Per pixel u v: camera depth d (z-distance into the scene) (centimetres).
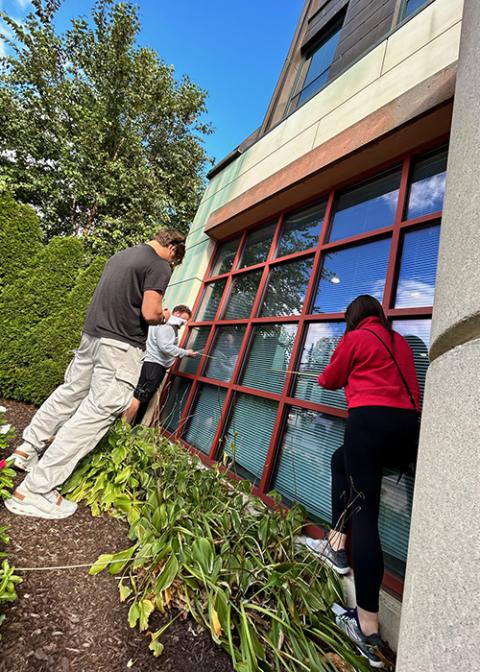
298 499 206
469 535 60
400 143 222
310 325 248
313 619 120
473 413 66
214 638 106
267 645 111
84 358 191
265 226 354
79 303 398
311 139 308
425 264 193
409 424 133
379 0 330
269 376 263
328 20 413
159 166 1273
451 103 189
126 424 246
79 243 428
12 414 317
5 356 354
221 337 341
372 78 263
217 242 430
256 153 398
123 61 1086
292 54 460
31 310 380
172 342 328
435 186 207
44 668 93
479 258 74
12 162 1038
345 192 272
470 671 53
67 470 173
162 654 106
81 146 1007
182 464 207
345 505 153
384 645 125
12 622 104
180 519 153
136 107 1116
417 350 181
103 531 165
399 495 166
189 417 319
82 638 105
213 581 121
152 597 123
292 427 228
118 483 190
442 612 61
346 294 233
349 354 152
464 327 76
